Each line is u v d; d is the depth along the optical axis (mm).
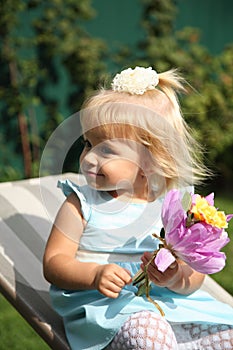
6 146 6641
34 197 3559
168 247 2592
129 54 6895
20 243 3264
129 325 2588
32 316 2854
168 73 3031
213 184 7035
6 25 6441
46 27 6598
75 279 2734
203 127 6836
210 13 7531
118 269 2660
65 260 2791
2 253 3146
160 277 2627
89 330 2668
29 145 6699
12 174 6578
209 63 7074
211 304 2855
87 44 6652
